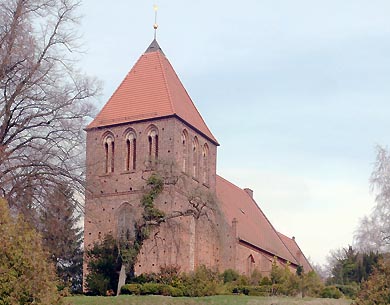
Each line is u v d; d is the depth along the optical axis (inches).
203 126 2950.3
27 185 1637.6
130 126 2751.0
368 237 2970.0
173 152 2667.3
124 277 2354.8
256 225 3469.5
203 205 2608.3
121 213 2691.9
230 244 2933.1
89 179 2069.4
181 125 2738.7
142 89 2822.3
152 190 2513.5
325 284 2970.0
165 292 2208.4
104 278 2365.9
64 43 1740.9
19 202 1611.7
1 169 1620.3
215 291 2276.1
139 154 2711.6
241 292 2401.6
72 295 2170.3
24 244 1039.0
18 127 1678.2
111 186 2719.0
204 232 2696.9
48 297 1038.4
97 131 2790.4
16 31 1631.4
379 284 1382.9
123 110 2792.8
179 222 2610.7
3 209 1071.0
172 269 2401.6
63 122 1732.3
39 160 1673.2
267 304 1984.5
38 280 1031.6
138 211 2509.8
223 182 3481.8
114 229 2669.8
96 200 2465.6
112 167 2748.5
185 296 2197.3
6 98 1651.1
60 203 1721.2
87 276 2404.0
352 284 2910.9
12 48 1626.5
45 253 1095.6
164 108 2721.5
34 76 1674.5
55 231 1875.0
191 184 2746.1
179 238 2586.1
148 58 2908.5
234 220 2979.8
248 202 3690.9
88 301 1898.4
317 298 2326.5
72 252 2930.6
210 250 2751.0
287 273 2561.5
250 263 3147.1
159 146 2687.0
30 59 1647.4
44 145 1697.8
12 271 1018.1
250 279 2603.3
